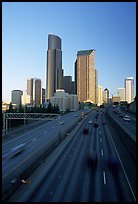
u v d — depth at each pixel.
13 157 57.69
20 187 36.62
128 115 167.50
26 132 106.56
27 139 87.50
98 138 87.94
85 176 42.31
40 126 127.94
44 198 31.88
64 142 80.88
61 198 31.91
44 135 95.69
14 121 127.88
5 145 75.94
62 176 42.38
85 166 49.28
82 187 36.50
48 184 37.91
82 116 179.50
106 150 66.69
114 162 49.19
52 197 32.25
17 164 50.06
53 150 67.56
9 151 65.75
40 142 79.62
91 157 54.56
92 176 42.31
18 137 92.56
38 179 40.75
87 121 149.88
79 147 71.50
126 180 40.16
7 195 32.28
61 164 51.28
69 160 55.00
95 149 67.94
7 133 99.69
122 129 83.31
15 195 33.22
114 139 85.81
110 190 35.28
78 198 31.98
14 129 112.81
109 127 119.81
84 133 99.69
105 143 77.88
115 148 69.56
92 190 35.16
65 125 127.56
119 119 137.50
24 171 42.34
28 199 31.53
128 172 45.06
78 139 86.56
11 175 40.75
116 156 59.03
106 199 31.70
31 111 150.25
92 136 92.88
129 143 63.50
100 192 34.38
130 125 106.56
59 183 38.41
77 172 44.94
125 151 65.19
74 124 132.25
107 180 40.03
